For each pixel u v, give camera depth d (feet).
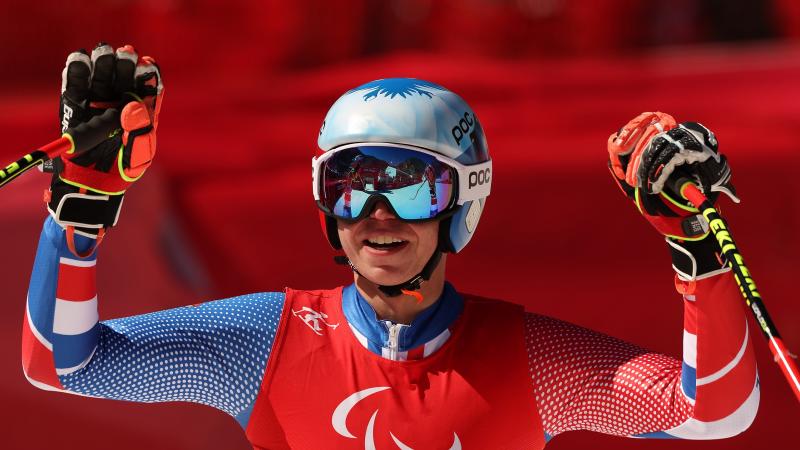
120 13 171.01
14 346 54.80
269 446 27.09
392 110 25.93
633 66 164.45
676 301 69.67
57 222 24.53
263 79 165.78
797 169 103.19
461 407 26.53
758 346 61.62
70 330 25.05
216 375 27.09
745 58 171.01
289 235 85.30
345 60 183.11
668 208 23.94
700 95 147.95
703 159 23.06
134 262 68.13
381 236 26.14
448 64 160.76
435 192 26.00
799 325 65.87
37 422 50.39
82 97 23.99
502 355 27.20
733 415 24.68
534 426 27.04
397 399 26.61
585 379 26.94
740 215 88.84
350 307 27.73
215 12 172.76
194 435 49.93
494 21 184.44
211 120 131.54
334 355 27.20
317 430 26.66
